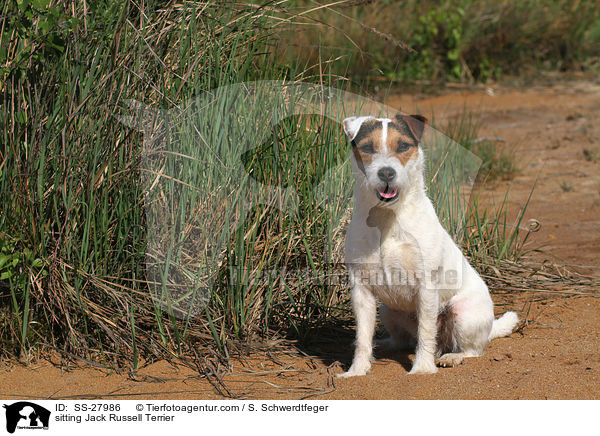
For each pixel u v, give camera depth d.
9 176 5.58
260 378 5.50
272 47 6.54
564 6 21.39
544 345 6.05
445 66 20.38
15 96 5.76
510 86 19.86
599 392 5.03
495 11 20.89
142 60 5.76
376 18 18.67
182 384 5.36
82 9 5.91
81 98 5.54
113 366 5.59
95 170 5.57
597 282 7.64
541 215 10.44
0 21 5.77
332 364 5.75
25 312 5.55
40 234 5.59
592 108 17.39
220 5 6.16
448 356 5.79
